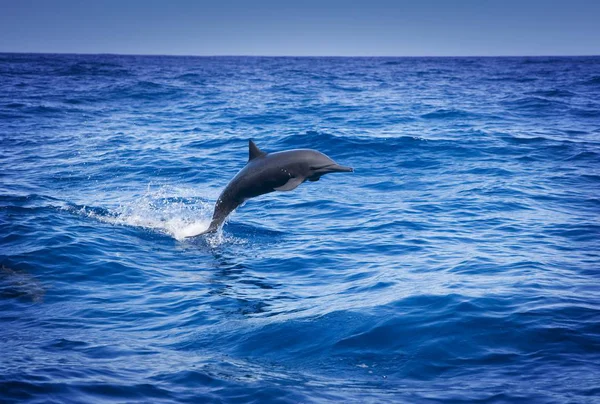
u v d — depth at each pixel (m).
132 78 66.19
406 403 5.45
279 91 49.91
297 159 9.02
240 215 13.40
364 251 10.72
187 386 5.81
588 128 26.23
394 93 47.88
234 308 8.18
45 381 5.75
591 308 7.45
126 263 10.11
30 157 20.45
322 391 5.72
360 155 20.16
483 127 26.23
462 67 120.44
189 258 10.57
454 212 13.32
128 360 6.47
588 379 5.77
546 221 12.45
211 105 37.78
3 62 116.38
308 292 8.77
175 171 18.31
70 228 11.85
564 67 115.19
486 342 6.63
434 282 8.64
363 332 7.01
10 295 8.69
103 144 23.02
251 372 6.17
